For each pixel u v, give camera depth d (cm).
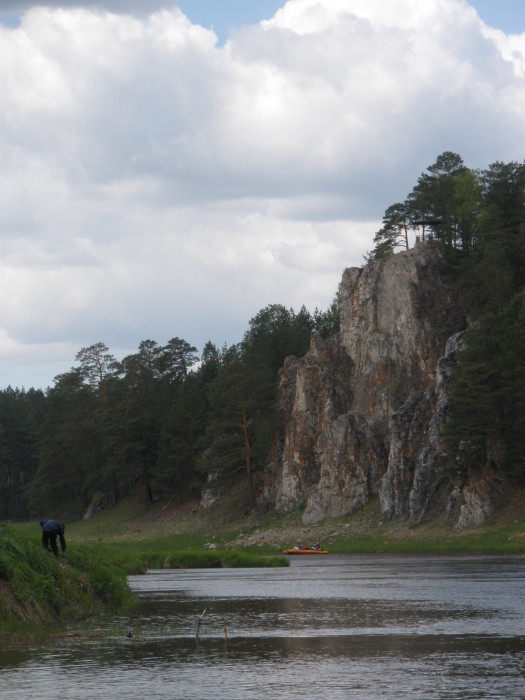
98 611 3684
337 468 11638
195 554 8362
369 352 12488
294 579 5775
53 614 3309
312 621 3309
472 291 12000
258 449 13300
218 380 13862
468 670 2236
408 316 12219
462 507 9750
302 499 12338
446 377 10869
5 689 2091
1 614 2980
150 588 5225
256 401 13812
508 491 9725
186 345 18825
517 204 13438
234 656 2541
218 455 13600
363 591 4597
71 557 4006
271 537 11431
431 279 12412
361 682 2114
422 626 3083
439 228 13900
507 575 5512
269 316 19388
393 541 10000
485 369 9831
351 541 10456
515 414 9988
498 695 1936
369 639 2805
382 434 11744
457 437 9756
